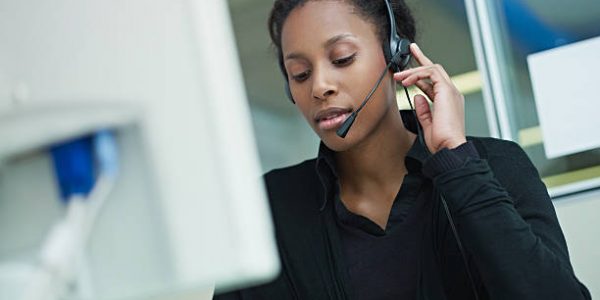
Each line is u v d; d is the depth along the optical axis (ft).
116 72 2.23
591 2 8.80
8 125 2.35
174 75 2.15
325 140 4.72
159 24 2.18
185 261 2.15
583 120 8.71
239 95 2.15
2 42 2.35
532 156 8.86
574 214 8.21
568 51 8.80
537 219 4.66
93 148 2.29
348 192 5.03
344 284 4.69
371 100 4.65
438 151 4.37
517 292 4.10
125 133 2.23
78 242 2.25
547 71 8.86
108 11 2.23
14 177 2.37
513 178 4.82
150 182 2.19
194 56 2.13
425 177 4.75
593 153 8.66
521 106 8.94
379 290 4.65
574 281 4.27
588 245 8.13
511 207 4.27
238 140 2.11
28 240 2.35
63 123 2.29
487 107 9.05
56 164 2.31
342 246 4.83
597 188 8.53
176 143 2.15
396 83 4.98
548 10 8.93
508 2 9.06
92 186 2.29
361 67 4.62
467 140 4.92
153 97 2.18
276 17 4.93
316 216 4.99
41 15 2.31
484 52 9.09
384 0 4.83
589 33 8.78
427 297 4.51
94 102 2.25
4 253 2.36
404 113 5.21
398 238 4.73
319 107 4.65
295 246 4.92
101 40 2.25
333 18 4.63
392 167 4.89
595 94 8.69
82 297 2.26
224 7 2.23
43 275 2.22
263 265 2.09
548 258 4.20
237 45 9.72
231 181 2.09
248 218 2.08
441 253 4.62
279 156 9.53
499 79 9.02
